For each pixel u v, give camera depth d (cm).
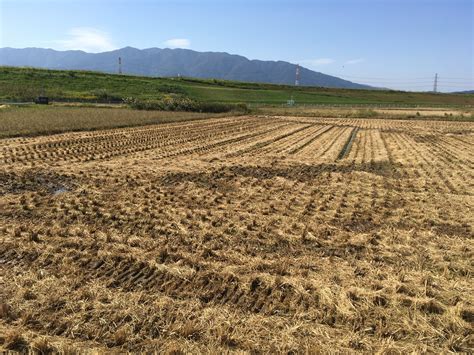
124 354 472
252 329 521
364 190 1277
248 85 10050
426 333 523
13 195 1115
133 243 796
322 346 488
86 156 1745
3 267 688
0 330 509
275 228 905
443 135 2970
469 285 652
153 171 1461
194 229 886
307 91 10050
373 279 660
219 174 1456
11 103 4784
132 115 3606
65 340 494
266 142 2364
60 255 732
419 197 1202
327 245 815
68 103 5162
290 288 629
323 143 2395
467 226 947
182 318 543
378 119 4559
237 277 657
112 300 583
